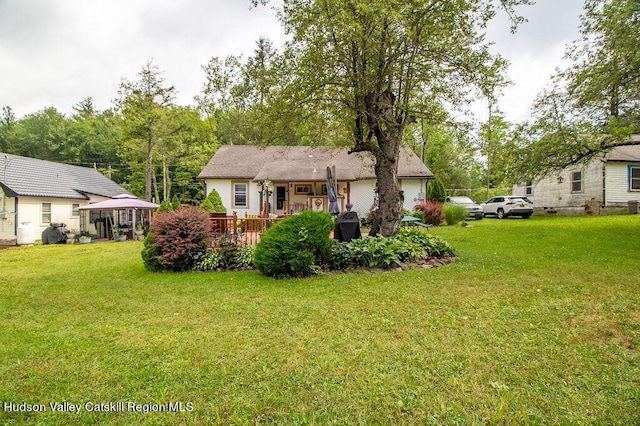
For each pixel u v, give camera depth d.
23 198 16.27
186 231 7.97
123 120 27.39
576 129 11.42
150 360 3.28
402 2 6.71
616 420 2.27
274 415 2.42
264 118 8.78
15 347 3.61
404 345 3.47
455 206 17.20
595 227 12.83
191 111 28.30
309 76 7.61
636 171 18.80
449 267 7.15
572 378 2.78
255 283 6.41
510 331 3.75
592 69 10.85
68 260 10.10
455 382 2.76
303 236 6.94
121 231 17.50
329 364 3.11
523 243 10.16
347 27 6.50
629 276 5.95
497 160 12.94
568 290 5.23
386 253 7.33
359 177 17.45
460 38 7.95
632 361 3.04
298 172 18.11
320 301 5.09
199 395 2.68
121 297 5.63
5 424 2.38
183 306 5.04
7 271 8.36
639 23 9.77
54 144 39.09
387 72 8.01
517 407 2.43
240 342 3.65
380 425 2.29
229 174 20.00
